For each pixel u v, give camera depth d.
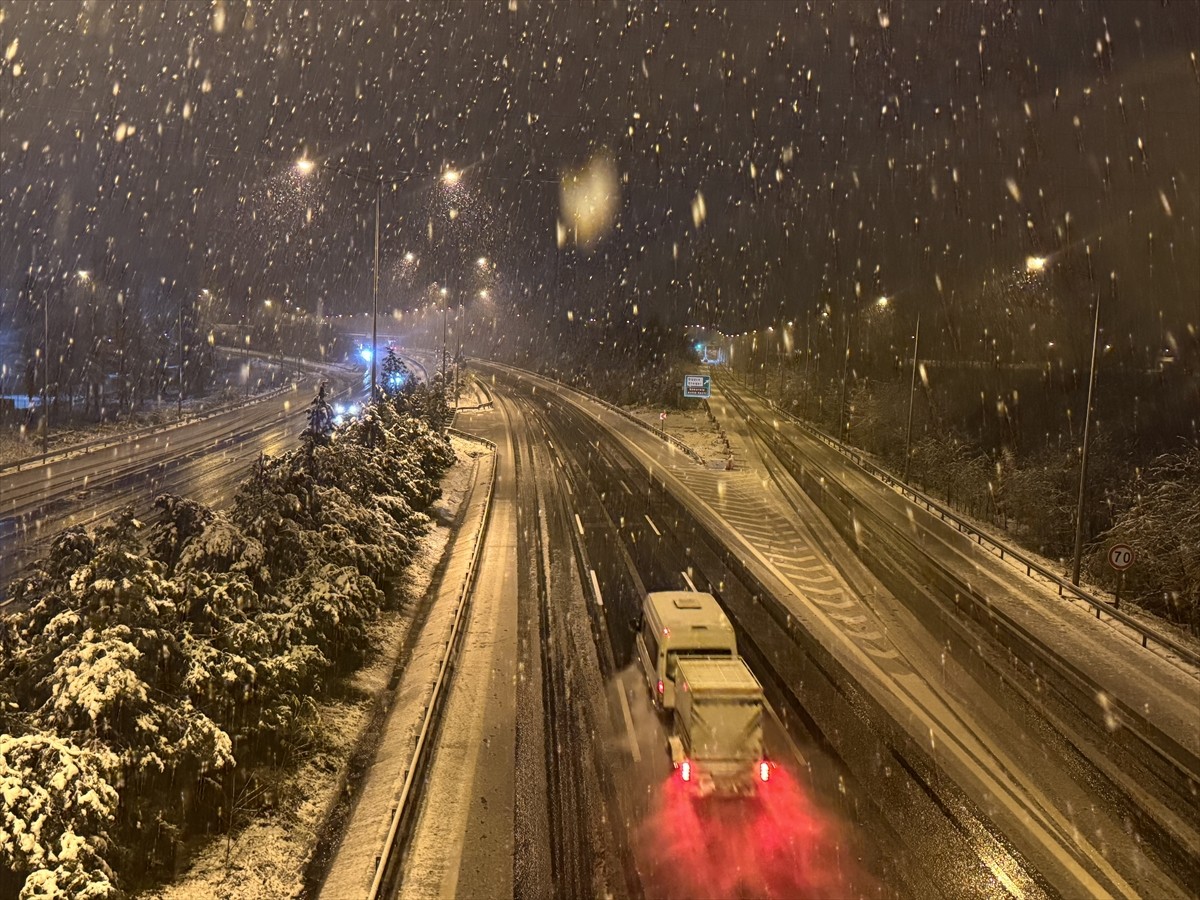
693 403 85.19
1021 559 30.38
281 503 18.05
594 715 16.58
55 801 8.92
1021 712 17.33
